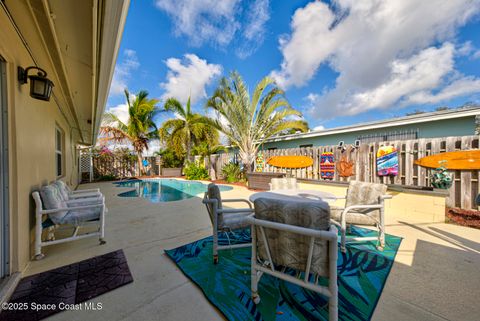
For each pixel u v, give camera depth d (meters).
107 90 3.73
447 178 3.49
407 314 1.55
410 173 4.51
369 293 1.77
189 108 12.38
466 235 2.98
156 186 9.45
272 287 1.89
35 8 1.94
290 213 1.51
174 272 2.15
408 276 2.01
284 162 7.11
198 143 12.98
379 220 2.67
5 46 1.92
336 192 4.98
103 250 2.66
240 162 10.27
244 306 1.65
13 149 2.05
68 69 3.18
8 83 2.02
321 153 6.23
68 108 5.23
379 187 2.85
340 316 1.53
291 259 1.55
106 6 1.67
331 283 1.38
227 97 8.25
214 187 2.40
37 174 2.80
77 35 2.36
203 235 3.18
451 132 5.87
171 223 3.77
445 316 1.53
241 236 3.11
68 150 6.42
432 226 3.38
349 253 2.49
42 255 2.44
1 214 1.96
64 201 3.06
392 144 4.77
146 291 1.85
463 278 1.97
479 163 3.52
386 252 2.50
